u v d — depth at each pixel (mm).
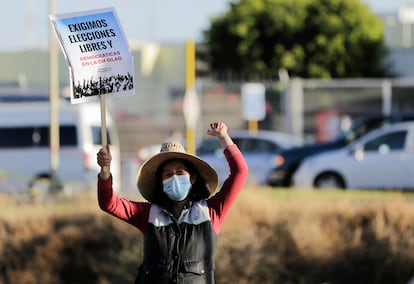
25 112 53438
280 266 34031
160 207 12859
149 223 12758
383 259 34406
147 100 72125
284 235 34875
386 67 103250
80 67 12648
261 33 102562
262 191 39312
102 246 34875
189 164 13039
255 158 54406
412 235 35125
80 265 34500
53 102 50500
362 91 71000
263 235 34812
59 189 49531
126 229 35156
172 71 77812
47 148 53188
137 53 76750
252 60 102375
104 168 12656
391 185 49875
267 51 102812
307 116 71312
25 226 35969
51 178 49656
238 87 70375
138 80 76125
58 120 52594
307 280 34250
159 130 70500
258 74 99500
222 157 53219
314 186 50469
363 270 34438
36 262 34625
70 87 12641
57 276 34531
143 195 13148
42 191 50281
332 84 71125
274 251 34531
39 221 36125
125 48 12719
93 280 34281
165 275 12562
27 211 37156
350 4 102000
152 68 77062
